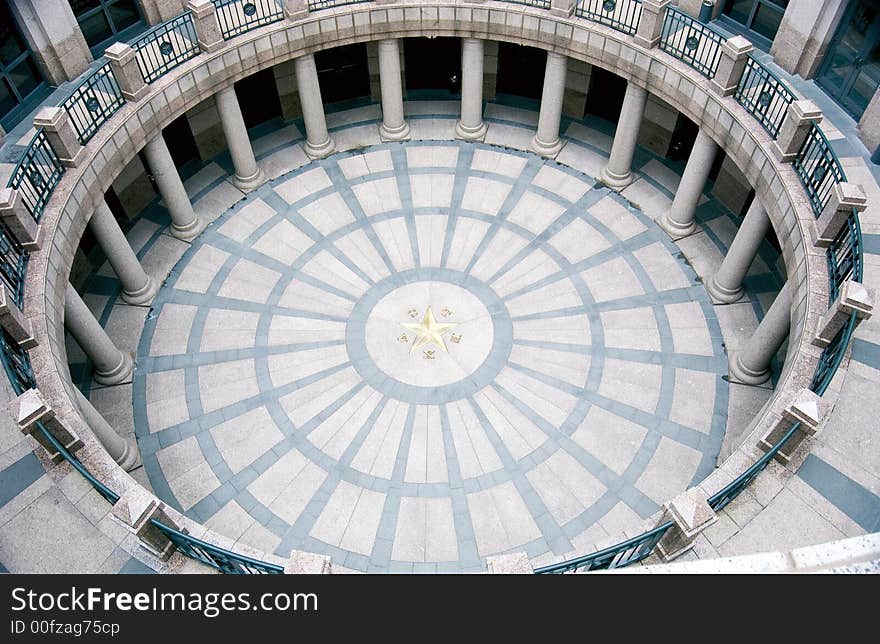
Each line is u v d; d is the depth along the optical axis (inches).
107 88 839.1
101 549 500.7
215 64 880.9
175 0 984.3
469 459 763.4
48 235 670.5
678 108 857.5
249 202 1023.0
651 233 968.9
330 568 459.5
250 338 874.8
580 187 1029.2
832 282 625.3
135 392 825.5
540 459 761.6
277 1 986.7
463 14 950.4
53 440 513.0
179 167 1075.9
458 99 1173.1
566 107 1138.0
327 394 821.2
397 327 882.1
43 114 684.7
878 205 713.6
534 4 920.9
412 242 970.7
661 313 884.6
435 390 821.9
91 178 748.0
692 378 823.7
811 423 494.6
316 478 752.3
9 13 806.5
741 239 822.5
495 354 853.8
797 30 824.3
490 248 960.9
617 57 887.7
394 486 744.3
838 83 815.1
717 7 928.3
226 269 944.3
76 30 872.9
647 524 550.9
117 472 540.4
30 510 519.5
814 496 519.2
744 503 515.8
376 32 970.7
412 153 1085.1
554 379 828.6
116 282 936.9
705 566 250.1
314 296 915.4
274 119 1152.2
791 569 240.2
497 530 709.9
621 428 784.9
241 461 767.7
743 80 832.9
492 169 1057.5
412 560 690.2
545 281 923.4
